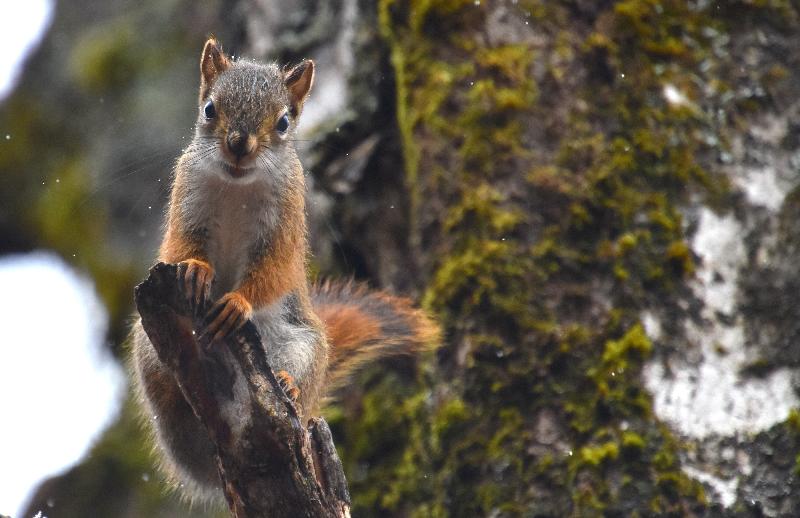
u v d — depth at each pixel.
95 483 15.61
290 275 10.07
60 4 19.80
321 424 7.51
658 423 9.35
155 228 17.53
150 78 17.95
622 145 10.84
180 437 9.96
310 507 7.19
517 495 9.59
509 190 10.92
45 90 19.06
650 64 11.34
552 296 10.34
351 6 13.29
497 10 11.86
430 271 11.11
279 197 9.93
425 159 11.47
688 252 10.18
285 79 10.21
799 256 9.98
